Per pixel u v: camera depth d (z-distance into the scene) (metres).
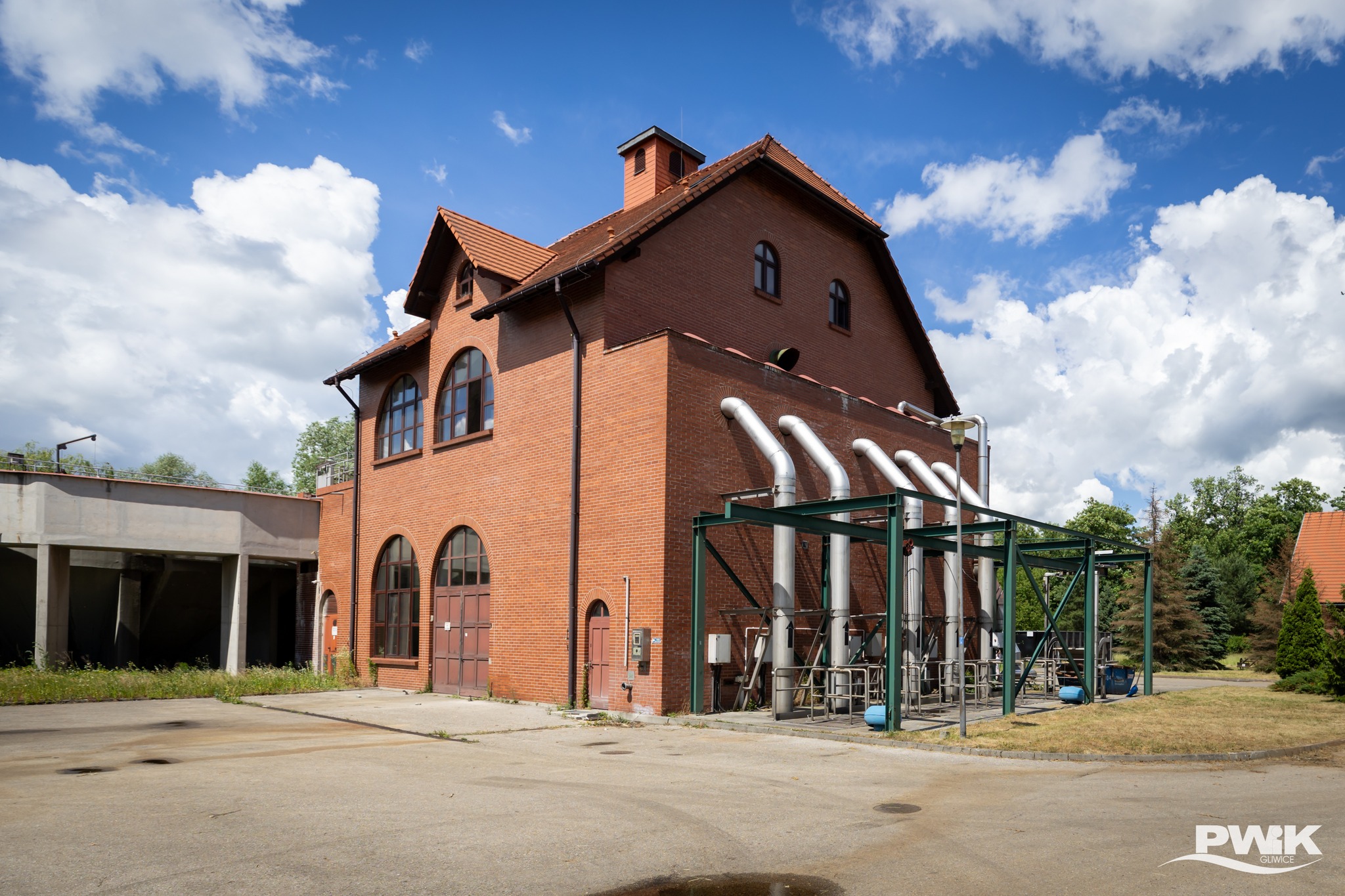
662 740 13.06
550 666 17.80
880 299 24.80
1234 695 20.34
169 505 25.23
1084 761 11.16
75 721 15.74
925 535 17.14
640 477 16.36
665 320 18.45
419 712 16.78
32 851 6.75
